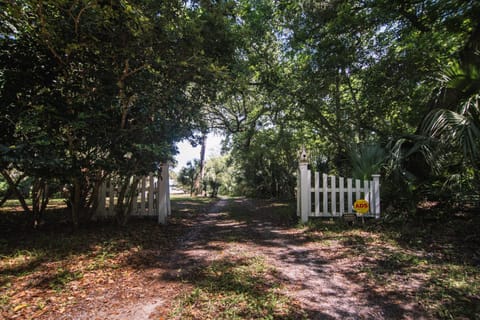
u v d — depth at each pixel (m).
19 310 2.26
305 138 12.04
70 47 3.92
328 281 2.87
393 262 3.34
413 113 7.19
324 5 6.89
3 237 4.50
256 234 5.27
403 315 2.17
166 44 4.32
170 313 2.22
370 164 6.03
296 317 2.16
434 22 6.36
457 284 2.64
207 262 3.54
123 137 4.67
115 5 3.65
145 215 6.41
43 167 3.83
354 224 5.46
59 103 4.29
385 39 7.30
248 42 7.90
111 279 2.97
